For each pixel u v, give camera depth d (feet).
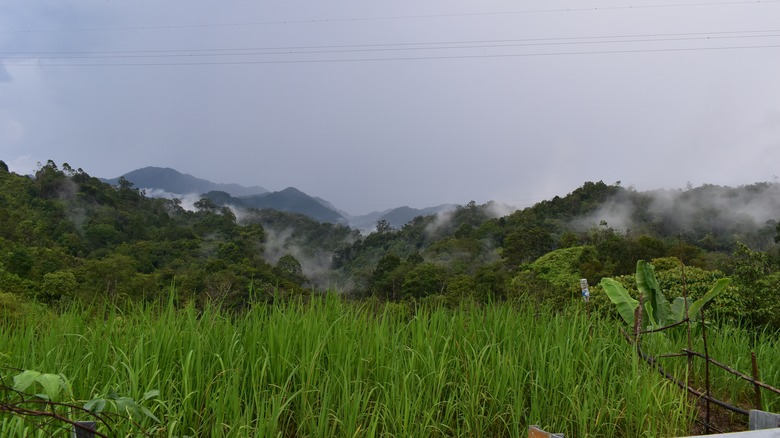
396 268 199.93
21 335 17.40
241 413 14.93
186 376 14.21
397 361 16.38
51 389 8.76
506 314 21.52
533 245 255.70
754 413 12.87
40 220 331.57
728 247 325.62
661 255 192.34
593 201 402.93
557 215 393.09
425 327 19.02
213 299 18.71
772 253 125.59
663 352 22.62
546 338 19.08
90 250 319.06
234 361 15.64
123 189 450.30
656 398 16.94
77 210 368.89
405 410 14.42
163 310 17.61
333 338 17.48
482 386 17.17
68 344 16.26
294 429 15.52
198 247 329.72
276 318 17.97
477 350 18.71
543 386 17.72
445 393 17.24
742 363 22.85
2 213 310.65
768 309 38.88
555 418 16.70
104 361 15.28
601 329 21.47
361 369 16.33
